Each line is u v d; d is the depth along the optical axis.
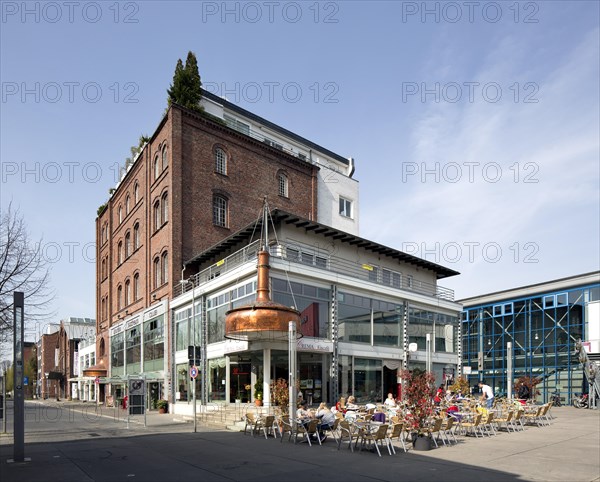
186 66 36.00
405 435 15.52
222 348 25.72
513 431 18.14
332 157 47.25
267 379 22.41
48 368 87.50
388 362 29.23
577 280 38.94
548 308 41.09
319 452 14.02
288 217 27.30
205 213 34.16
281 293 23.44
